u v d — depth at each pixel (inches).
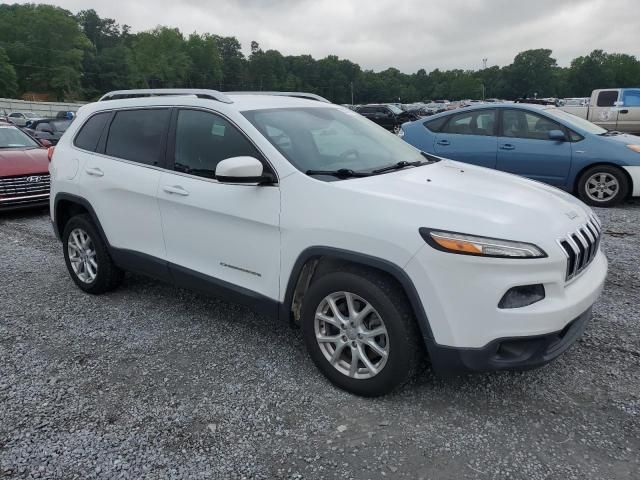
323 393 127.8
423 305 110.9
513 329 106.7
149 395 128.8
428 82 5831.7
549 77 5054.1
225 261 145.4
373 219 115.4
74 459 106.8
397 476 100.6
